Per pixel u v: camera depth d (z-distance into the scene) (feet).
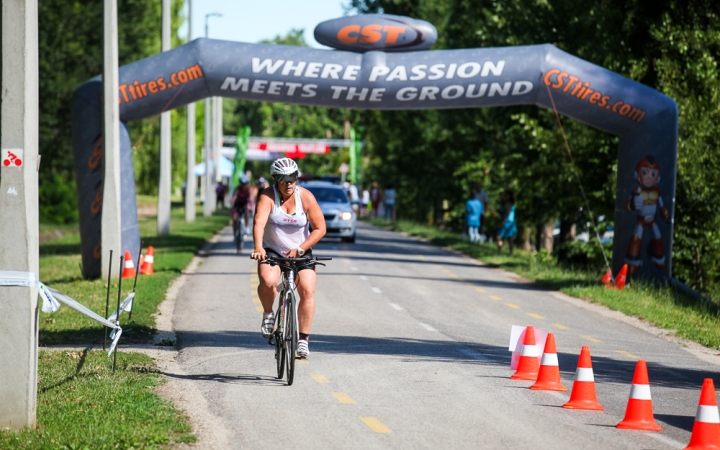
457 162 460.55
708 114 211.20
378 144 513.86
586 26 238.27
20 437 60.80
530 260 242.58
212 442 62.08
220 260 221.87
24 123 63.10
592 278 198.18
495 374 92.27
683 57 221.66
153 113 187.52
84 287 156.25
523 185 267.18
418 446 62.49
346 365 94.32
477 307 151.12
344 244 290.15
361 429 66.90
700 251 220.64
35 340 64.08
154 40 461.78
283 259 81.76
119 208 174.60
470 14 318.86
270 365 93.30
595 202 244.01
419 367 94.48
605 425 71.36
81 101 181.68
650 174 187.42
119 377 82.43
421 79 183.83
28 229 63.31
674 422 74.18
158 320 124.57
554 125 244.22
